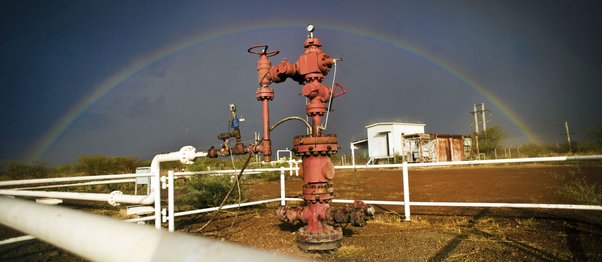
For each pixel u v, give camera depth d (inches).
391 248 183.6
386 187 491.2
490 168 953.5
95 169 1024.9
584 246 172.7
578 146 1499.8
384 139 1471.5
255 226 251.0
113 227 25.5
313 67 190.2
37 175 856.9
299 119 199.2
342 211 179.8
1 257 182.5
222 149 219.5
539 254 163.9
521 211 273.3
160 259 18.4
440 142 1359.5
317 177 188.5
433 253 173.0
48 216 34.0
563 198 314.8
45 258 181.0
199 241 18.8
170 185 230.1
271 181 668.7
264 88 203.2
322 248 181.2
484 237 197.6
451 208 302.2
